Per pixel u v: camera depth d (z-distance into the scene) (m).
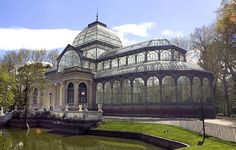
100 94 59.78
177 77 47.75
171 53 54.94
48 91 70.88
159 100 48.06
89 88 62.25
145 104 49.47
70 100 61.88
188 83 47.31
